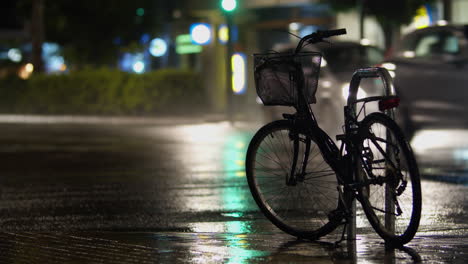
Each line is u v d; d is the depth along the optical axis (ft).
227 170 59.93
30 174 59.41
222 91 144.46
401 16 102.01
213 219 39.81
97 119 138.62
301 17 136.56
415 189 29.22
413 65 68.13
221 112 141.28
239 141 86.02
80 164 65.67
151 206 44.11
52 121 136.87
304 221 36.47
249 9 141.08
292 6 137.08
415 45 69.51
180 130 104.73
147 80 144.77
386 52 84.02
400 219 31.37
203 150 76.07
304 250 30.50
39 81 167.22
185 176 56.70
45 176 58.08
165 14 161.99
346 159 31.78
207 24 146.00
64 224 39.22
